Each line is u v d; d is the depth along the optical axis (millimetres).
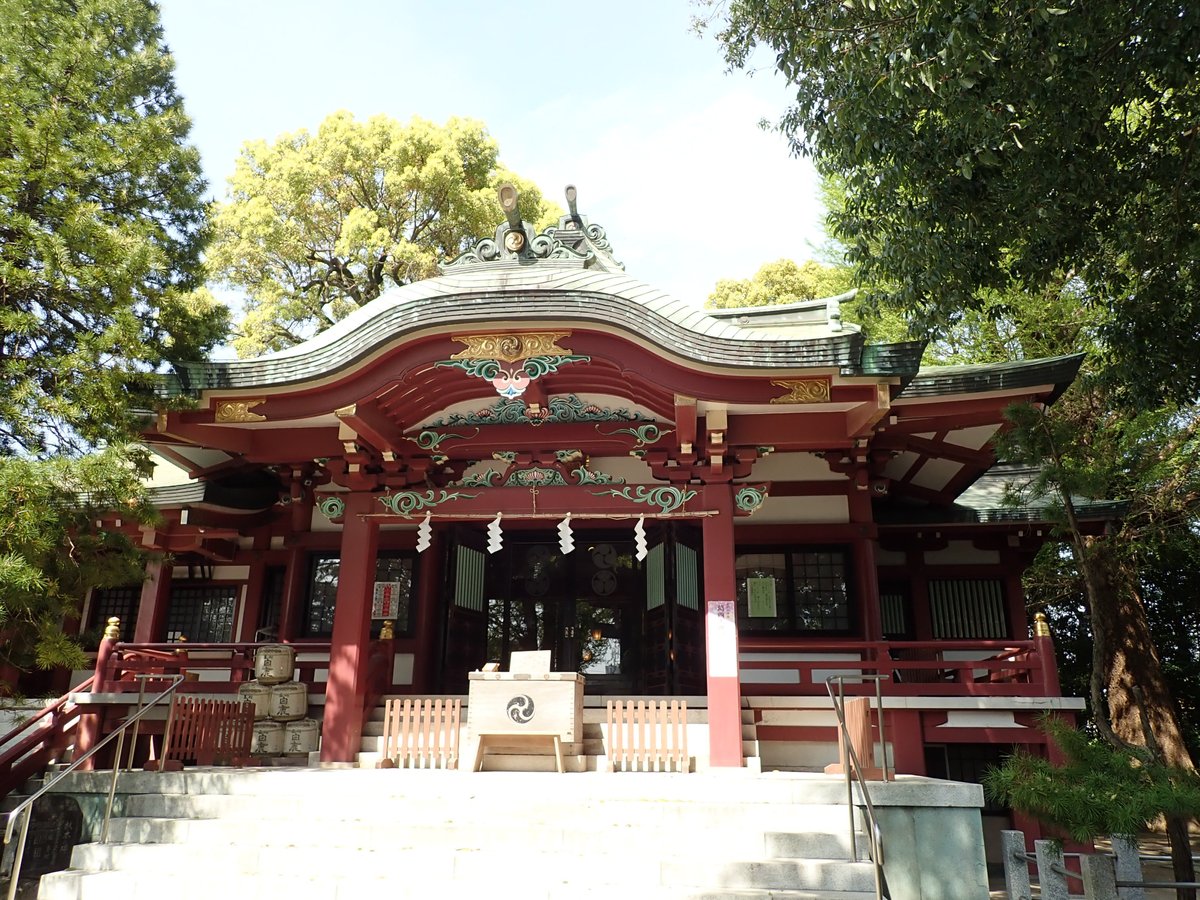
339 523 13555
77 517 9609
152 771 9328
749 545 13414
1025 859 7758
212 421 10945
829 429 11031
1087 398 15422
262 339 23391
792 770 11109
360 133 23891
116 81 11906
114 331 9594
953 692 11094
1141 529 14523
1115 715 16172
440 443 11672
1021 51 7645
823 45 8789
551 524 14352
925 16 7520
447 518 11555
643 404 11133
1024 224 9039
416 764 10594
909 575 15125
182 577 15547
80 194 10883
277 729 11250
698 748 10516
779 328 14023
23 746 11344
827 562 13234
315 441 11812
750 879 7234
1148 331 9930
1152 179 9289
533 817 8227
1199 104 8812
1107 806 6441
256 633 14586
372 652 11867
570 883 7230
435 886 7219
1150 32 7922
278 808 8531
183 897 7422
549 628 14461
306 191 23766
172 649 12328
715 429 10742
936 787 7766
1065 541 15203
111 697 11688
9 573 7941
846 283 20562
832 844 7559
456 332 10203
